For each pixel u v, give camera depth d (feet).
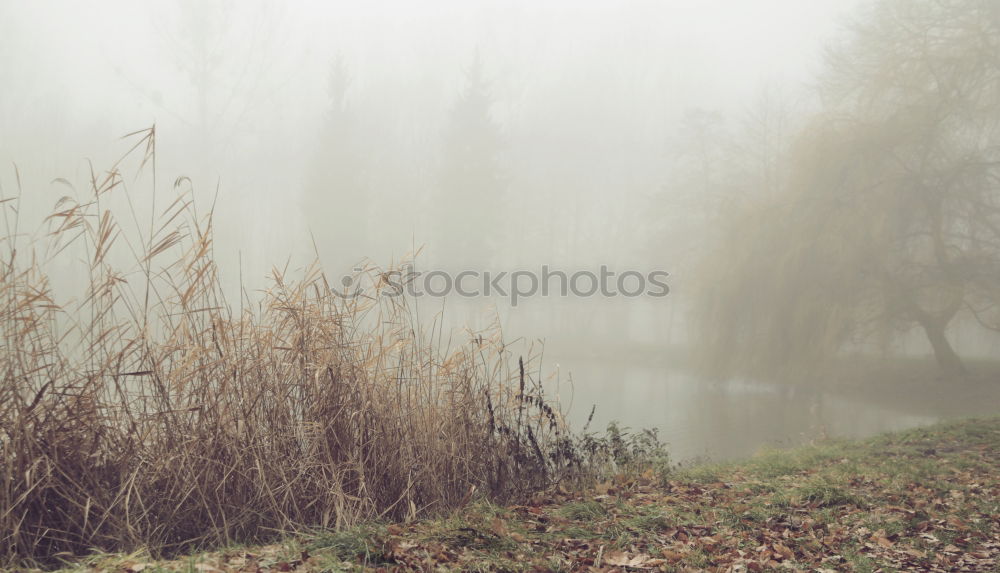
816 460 28.58
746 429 55.47
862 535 16.75
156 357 15.76
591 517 16.94
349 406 17.58
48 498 13.79
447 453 19.19
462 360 20.72
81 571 11.28
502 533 14.56
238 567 11.53
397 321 20.01
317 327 17.75
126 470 14.65
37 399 13.88
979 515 19.06
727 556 14.51
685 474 24.49
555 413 22.99
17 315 14.56
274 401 16.81
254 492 15.79
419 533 14.03
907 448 31.96
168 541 14.28
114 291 16.22
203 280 16.28
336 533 13.55
